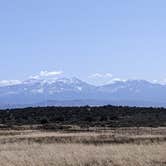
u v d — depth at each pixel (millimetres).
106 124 109125
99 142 57219
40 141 59125
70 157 37062
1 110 148750
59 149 44531
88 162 35312
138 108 146125
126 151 41312
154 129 86938
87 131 83625
